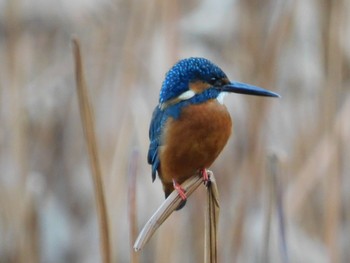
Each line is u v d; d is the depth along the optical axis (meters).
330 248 9.68
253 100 10.60
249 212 10.21
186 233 10.34
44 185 11.30
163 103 8.05
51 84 11.88
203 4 10.83
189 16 10.74
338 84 10.41
